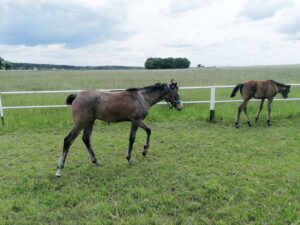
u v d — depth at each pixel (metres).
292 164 5.40
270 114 9.43
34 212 3.81
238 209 3.80
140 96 5.50
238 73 33.84
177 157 5.98
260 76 26.77
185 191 4.36
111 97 5.21
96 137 7.46
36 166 5.50
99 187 4.59
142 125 5.61
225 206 3.91
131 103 5.31
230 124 8.82
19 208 3.96
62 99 11.81
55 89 16.83
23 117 8.99
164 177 4.95
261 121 9.12
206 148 6.55
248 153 6.15
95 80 23.14
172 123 8.86
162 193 4.33
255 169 5.19
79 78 27.16
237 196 4.18
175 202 4.02
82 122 5.07
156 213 3.80
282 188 4.38
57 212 3.83
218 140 7.15
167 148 6.58
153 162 5.71
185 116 9.38
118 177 4.96
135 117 5.42
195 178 4.82
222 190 4.31
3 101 11.51
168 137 7.43
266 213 3.71
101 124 8.69
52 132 8.00
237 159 5.78
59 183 4.75
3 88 17.64
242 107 8.56
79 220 3.66
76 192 4.39
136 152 6.33
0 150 6.48
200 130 8.12
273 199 4.04
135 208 3.88
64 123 8.70
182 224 3.54
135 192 4.33
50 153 6.29
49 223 3.62
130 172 5.20
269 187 4.45
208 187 4.39
